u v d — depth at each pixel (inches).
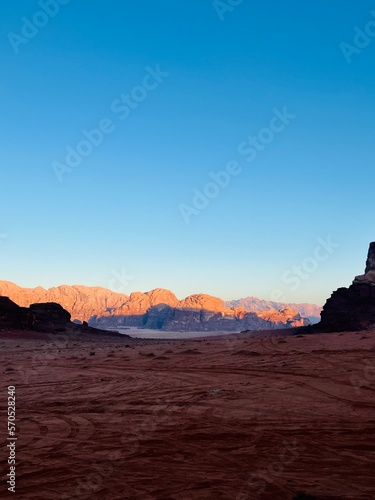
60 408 553.0
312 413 495.5
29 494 286.4
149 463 344.2
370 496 279.7
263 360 952.3
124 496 282.0
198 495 282.7
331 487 294.5
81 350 1547.7
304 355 990.4
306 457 354.0
